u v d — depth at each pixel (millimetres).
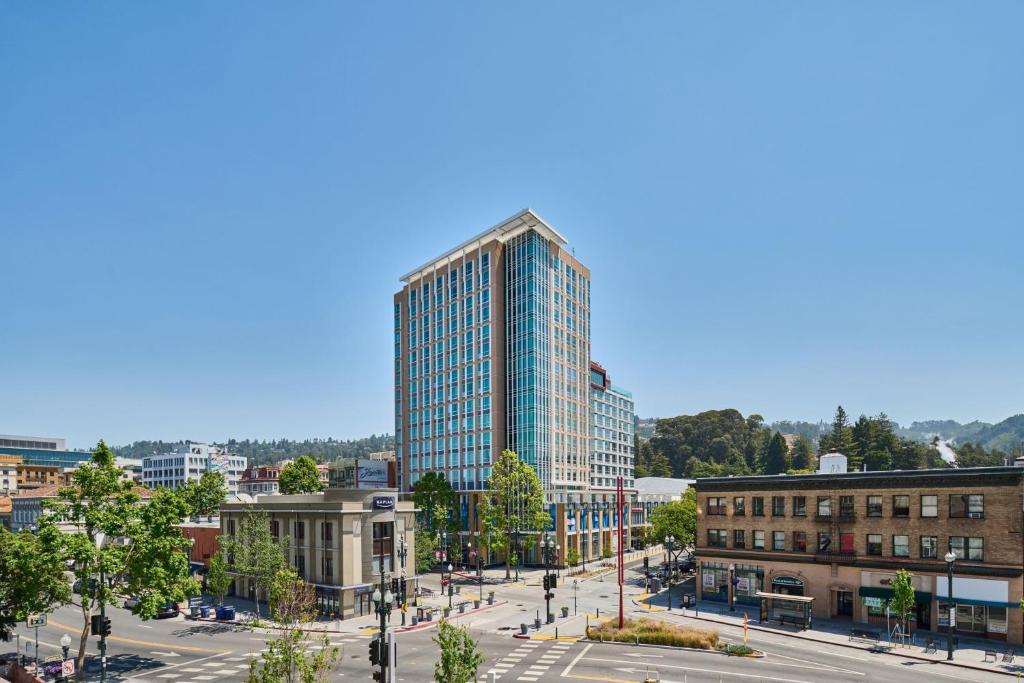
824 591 59000
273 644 27234
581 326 126625
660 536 87562
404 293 130125
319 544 64312
